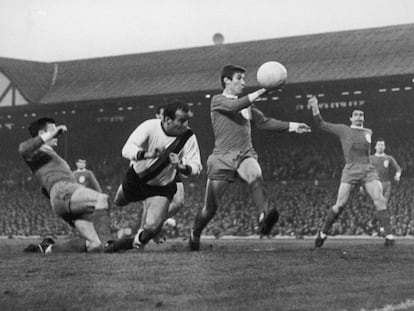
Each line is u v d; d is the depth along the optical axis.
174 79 43.41
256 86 37.59
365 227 31.66
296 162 39.06
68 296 6.59
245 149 12.35
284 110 38.97
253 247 14.54
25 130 44.78
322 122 15.36
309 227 34.19
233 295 6.66
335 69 38.69
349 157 15.06
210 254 10.65
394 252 11.43
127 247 11.20
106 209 11.52
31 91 45.28
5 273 8.30
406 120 37.59
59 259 9.87
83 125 44.38
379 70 37.62
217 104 12.30
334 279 7.85
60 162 11.97
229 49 44.06
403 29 40.34
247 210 35.06
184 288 7.06
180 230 34.47
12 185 43.38
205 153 41.06
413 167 37.41
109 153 44.19
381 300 6.50
